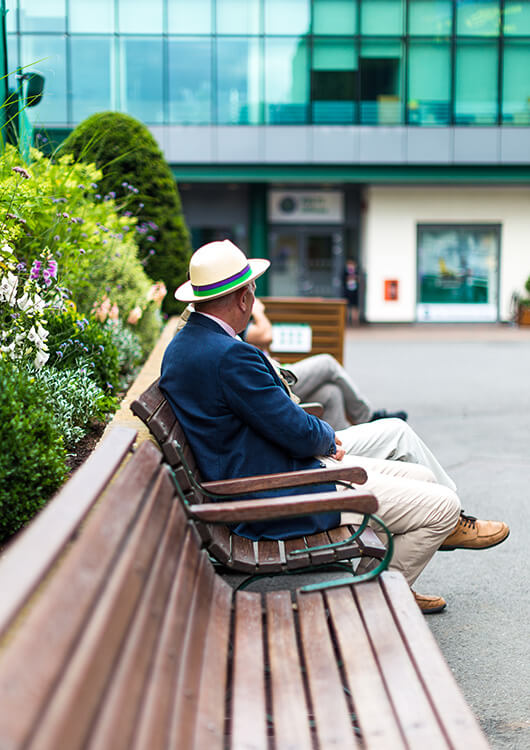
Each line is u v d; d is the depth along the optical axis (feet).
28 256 16.61
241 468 10.80
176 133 83.41
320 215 96.94
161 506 7.68
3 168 16.44
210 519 8.76
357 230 97.76
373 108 84.89
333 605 8.66
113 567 5.76
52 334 15.33
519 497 20.15
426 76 84.84
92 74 80.53
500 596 13.93
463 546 12.66
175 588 7.17
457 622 12.90
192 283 11.23
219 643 7.70
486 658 11.62
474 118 85.51
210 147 83.92
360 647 7.84
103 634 4.97
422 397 37.11
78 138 30.81
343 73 84.28
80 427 13.97
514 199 92.63
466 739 6.18
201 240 97.14
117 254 23.02
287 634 8.20
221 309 11.27
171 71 82.43
